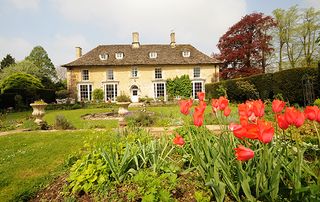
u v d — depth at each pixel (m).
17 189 3.55
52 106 25.30
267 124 1.73
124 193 2.62
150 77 30.44
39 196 3.31
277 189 1.82
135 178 2.52
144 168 2.90
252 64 31.81
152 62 30.27
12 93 25.66
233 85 21.50
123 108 10.37
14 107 25.09
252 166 2.18
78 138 6.82
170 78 30.55
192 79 30.53
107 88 30.31
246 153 1.64
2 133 8.58
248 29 31.52
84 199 2.73
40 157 5.09
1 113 19.31
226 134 2.68
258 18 30.27
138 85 30.28
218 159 2.18
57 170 4.16
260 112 2.15
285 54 30.64
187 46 33.06
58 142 6.42
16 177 4.02
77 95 29.95
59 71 56.56
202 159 2.44
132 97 30.50
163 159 2.91
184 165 3.11
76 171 3.10
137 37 32.53
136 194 2.48
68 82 30.08
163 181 2.53
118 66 30.31
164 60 30.69
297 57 29.56
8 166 4.55
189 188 2.52
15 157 5.18
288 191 1.97
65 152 5.39
